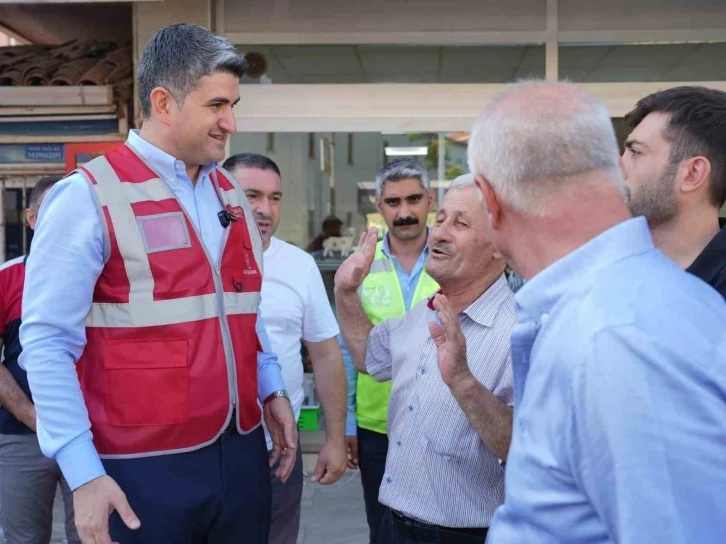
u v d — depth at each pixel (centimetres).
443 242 230
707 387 116
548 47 617
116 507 202
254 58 627
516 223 138
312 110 629
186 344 212
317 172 632
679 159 211
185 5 601
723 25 611
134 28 600
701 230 215
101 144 602
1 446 337
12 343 330
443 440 224
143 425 209
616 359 115
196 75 214
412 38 621
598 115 133
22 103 602
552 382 122
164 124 218
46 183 367
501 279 235
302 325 335
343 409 335
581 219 131
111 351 210
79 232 205
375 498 364
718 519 111
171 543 212
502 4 618
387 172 383
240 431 225
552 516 122
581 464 118
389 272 382
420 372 234
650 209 215
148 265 210
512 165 133
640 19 615
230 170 338
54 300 203
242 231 234
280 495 324
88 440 204
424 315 248
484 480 223
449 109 626
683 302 123
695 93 216
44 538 349
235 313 225
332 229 635
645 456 112
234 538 225
